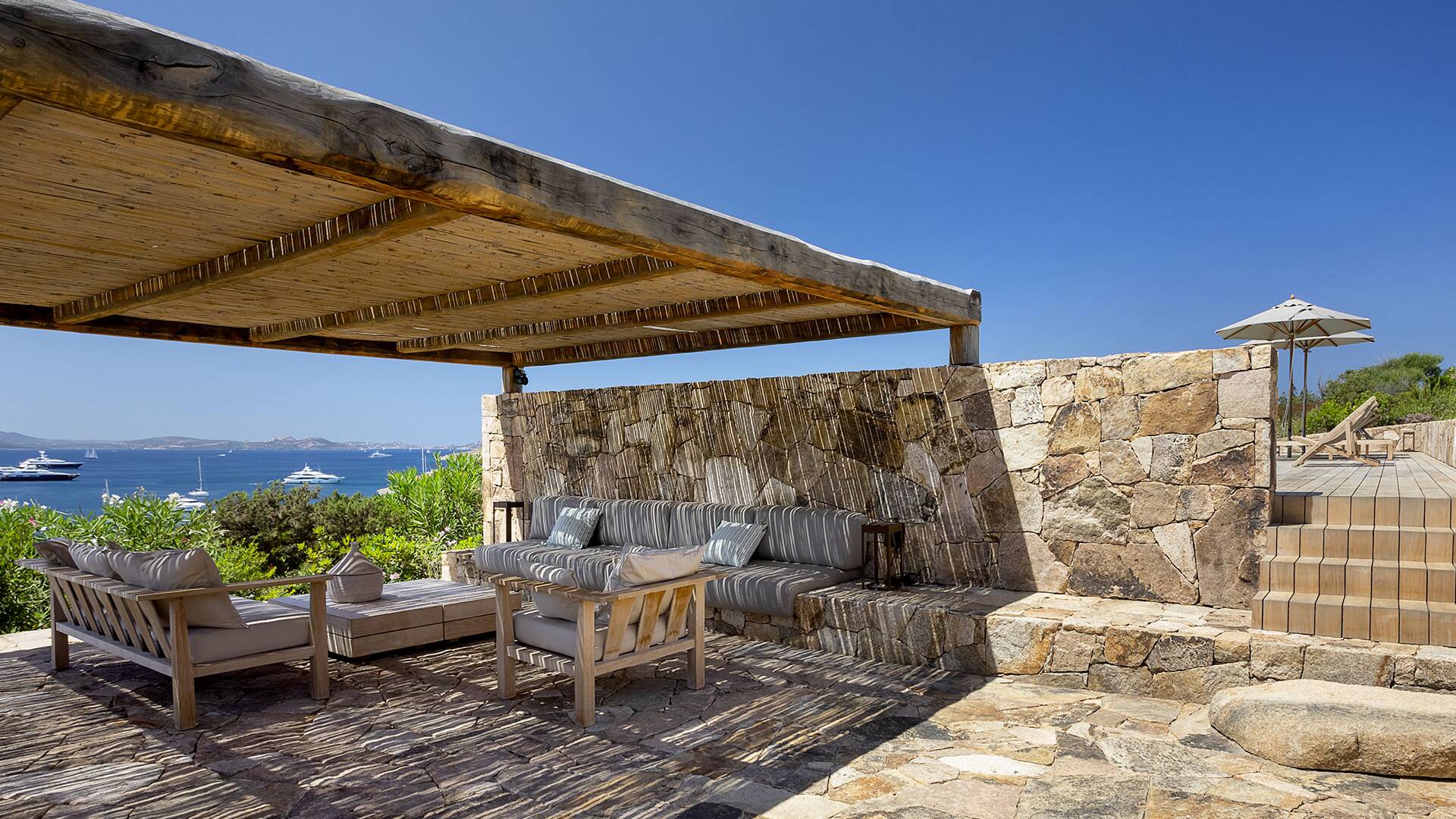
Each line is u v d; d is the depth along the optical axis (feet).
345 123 8.08
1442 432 31.96
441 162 8.96
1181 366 17.66
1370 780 11.26
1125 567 18.38
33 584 25.82
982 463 20.36
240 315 21.59
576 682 13.96
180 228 12.80
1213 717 13.51
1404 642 14.05
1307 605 14.75
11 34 6.00
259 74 7.46
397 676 16.98
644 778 11.64
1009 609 17.39
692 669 15.99
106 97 6.52
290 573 40.29
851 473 22.63
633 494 27.89
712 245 12.63
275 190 10.94
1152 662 15.16
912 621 17.69
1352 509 16.67
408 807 10.74
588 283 15.81
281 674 17.12
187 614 14.34
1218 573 17.25
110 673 17.15
